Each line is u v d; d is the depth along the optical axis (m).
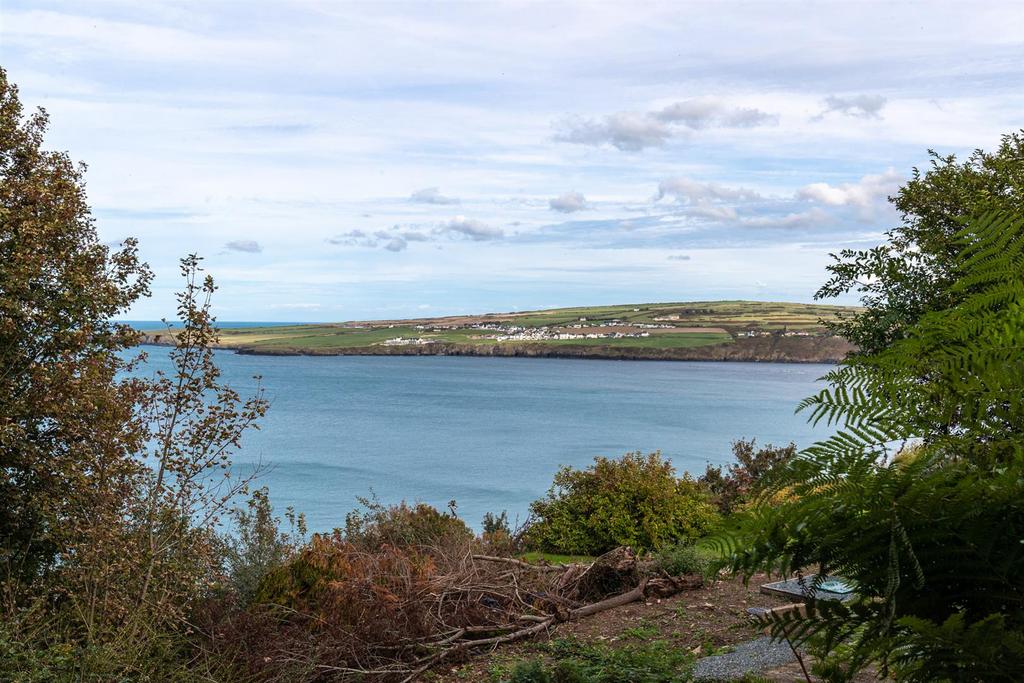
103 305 9.27
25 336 8.77
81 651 6.22
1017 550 1.46
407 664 6.85
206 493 8.00
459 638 7.54
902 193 8.79
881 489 1.52
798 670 5.08
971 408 1.60
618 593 8.81
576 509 12.14
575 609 8.30
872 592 1.64
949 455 1.62
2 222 8.66
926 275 8.74
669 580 8.68
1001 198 6.91
